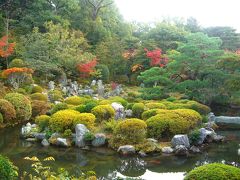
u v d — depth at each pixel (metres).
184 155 11.19
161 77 18.50
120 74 30.61
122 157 10.98
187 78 19.16
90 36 33.81
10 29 27.45
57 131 12.66
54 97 20.25
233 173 6.38
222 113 18.48
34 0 30.03
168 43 30.36
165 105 16.92
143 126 11.79
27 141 12.72
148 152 11.26
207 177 6.36
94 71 27.25
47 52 24.92
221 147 12.24
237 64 15.32
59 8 32.38
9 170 5.92
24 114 15.86
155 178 9.26
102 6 35.72
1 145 12.23
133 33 41.31
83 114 12.97
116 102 17.05
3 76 20.97
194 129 12.88
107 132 12.72
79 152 11.44
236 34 36.12
